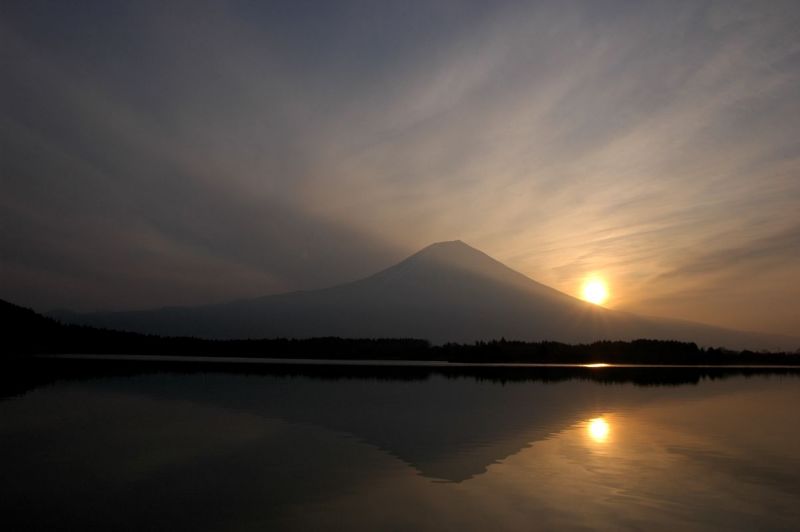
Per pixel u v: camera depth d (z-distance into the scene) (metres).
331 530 13.77
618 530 13.84
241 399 37.62
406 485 17.47
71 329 116.25
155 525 14.06
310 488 17.09
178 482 17.70
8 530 13.72
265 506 15.44
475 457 21.28
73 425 27.02
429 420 29.72
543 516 14.73
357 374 64.88
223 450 22.19
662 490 17.05
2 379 47.97
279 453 21.75
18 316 108.50
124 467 19.45
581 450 22.66
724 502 15.96
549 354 127.12
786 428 28.59
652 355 125.81
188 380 51.03
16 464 19.73
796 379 68.75
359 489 17.05
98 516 14.65
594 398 41.94
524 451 22.41
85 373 55.97
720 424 29.69
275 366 78.31
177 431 25.89
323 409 33.47
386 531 13.68
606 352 128.25
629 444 24.02
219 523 14.20
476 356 125.19
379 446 23.19
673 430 27.67
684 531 13.79
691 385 56.69
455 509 15.26
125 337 127.12
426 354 131.75
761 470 19.61
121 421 28.20
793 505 15.72
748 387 54.72
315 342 142.38
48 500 15.88
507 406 36.06
